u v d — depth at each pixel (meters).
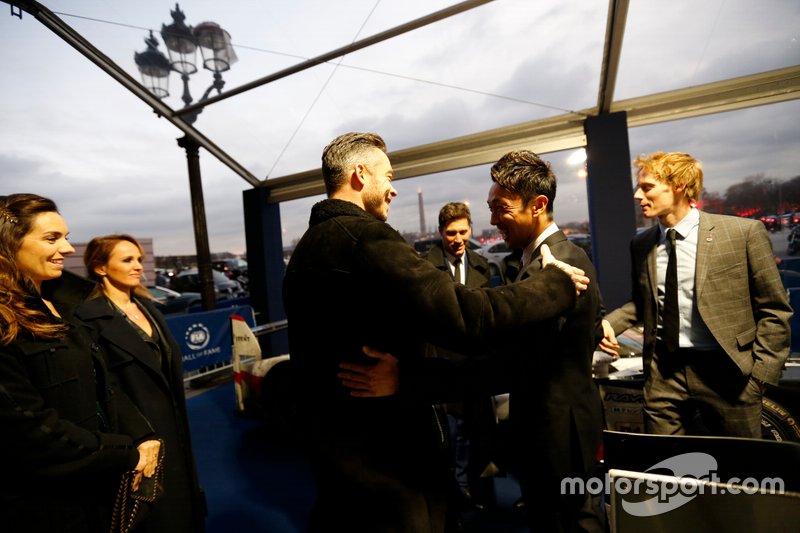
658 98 3.56
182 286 15.28
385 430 0.94
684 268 1.58
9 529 0.90
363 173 1.01
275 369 3.12
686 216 1.59
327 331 0.92
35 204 1.16
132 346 1.58
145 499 1.27
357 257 0.86
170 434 1.63
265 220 5.71
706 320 1.49
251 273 5.82
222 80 4.19
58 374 1.03
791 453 0.84
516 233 1.28
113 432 1.27
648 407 1.69
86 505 1.03
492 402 2.17
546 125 3.93
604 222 3.69
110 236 1.78
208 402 4.40
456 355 1.71
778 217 9.17
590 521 1.13
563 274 0.93
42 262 1.16
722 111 3.41
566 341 1.13
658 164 1.58
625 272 3.67
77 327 1.19
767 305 1.44
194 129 4.82
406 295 0.79
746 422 1.47
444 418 1.56
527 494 1.23
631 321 1.83
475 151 4.20
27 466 0.91
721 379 1.51
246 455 3.07
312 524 1.01
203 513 1.75
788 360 2.11
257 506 2.38
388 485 0.92
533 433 1.17
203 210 5.38
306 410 1.00
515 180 1.21
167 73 4.02
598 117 3.68
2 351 0.92
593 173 3.71
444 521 0.99
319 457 0.96
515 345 1.11
